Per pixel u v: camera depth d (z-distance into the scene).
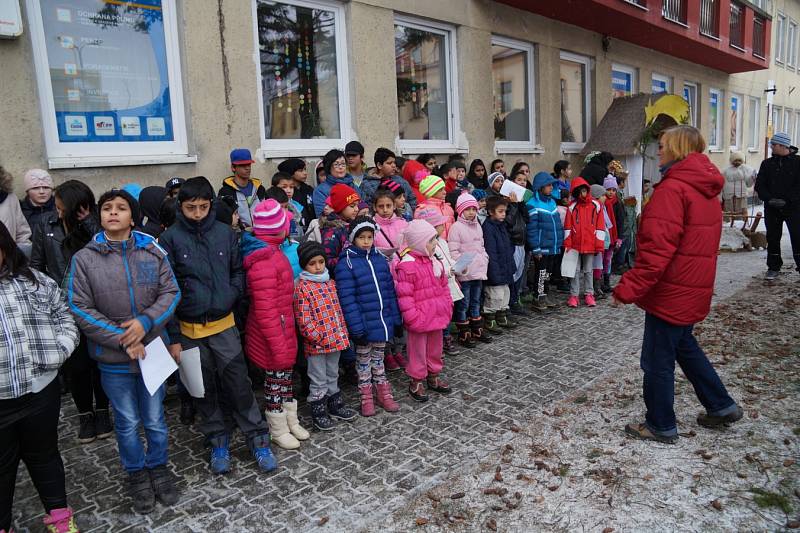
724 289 7.35
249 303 3.52
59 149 4.68
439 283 4.16
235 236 3.35
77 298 2.67
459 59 8.01
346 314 3.76
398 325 4.00
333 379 3.85
